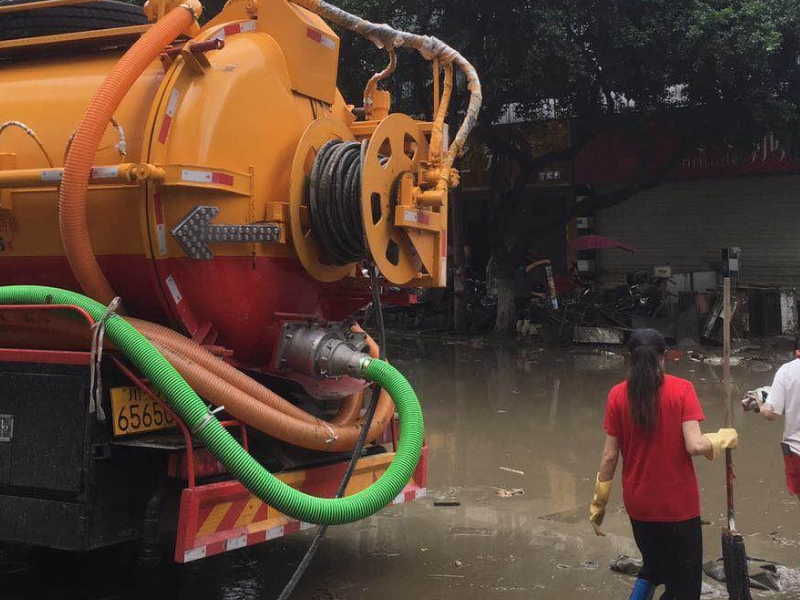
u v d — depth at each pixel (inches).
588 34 646.5
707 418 414.6
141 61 176.9
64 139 193.9
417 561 226.7
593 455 346.3
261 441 196.2
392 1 590.9
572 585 208.1
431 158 203.6
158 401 171.2
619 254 908.6
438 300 874.1
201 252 182.2
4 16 223.1
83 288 183.6
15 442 176.2
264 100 196.9
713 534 246.8
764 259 838.5
